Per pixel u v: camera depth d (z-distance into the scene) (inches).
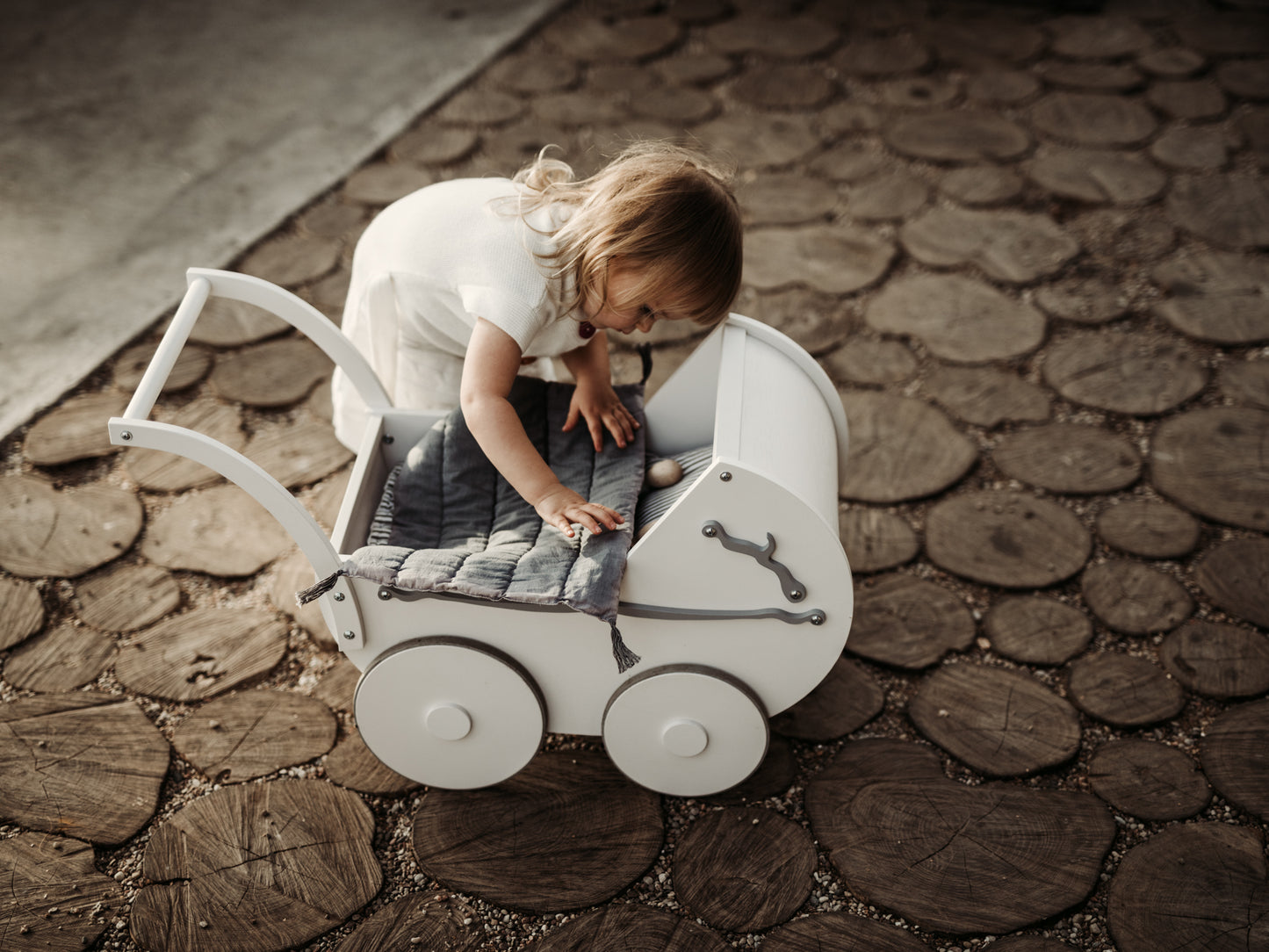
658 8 152.4
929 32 146.3
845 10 152.1
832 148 122.1
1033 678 66.8
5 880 55.4
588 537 52.2
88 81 134.1
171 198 113.5
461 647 53.1
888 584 73.0
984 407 88.2
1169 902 54.0
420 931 53.5
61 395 88.3
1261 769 60.6
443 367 62.3
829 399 60.3
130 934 53.3
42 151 120.3
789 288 101.3
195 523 77.7
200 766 61.5
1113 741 62.8
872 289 101.5
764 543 49.1
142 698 65.6
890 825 58.2
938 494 79.9
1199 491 79.6
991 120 127.1
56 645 68.5
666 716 55.7
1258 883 54.8
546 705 57.0
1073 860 56.2
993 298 100.1
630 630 53.1
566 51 141.7
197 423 86.3
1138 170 117.7
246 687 66.6
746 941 53.2
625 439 61.1
